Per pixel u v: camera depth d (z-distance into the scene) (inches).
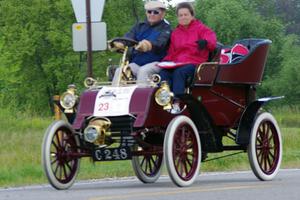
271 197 481.7
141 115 557.3
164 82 561.9
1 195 546.9
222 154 930.1
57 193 546.0
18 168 789.2
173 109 579.8
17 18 2596.0
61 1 2504.9
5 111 1321.4
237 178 679.1
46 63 2598.4
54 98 597.3
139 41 619.2
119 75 584.7
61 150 586.2
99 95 573.3
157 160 665.0
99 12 792.3
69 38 2504.9
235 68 615.2
